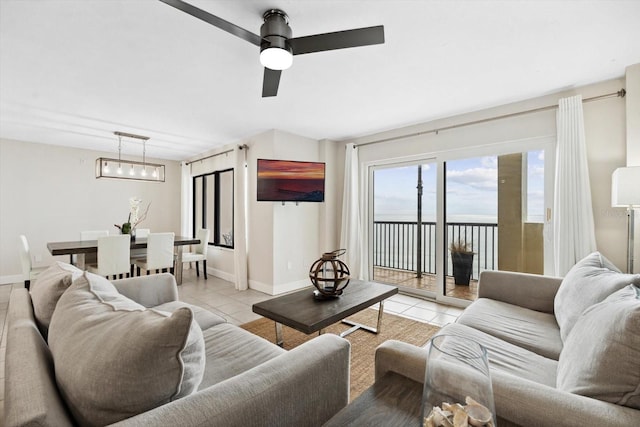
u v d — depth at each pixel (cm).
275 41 172
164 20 181
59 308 108
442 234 375
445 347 68
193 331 88
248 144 465
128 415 73
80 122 384
